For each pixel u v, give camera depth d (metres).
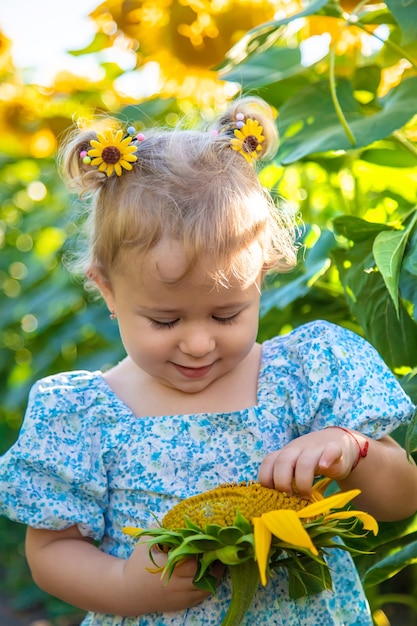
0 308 3.43
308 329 1.54
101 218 1.41
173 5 2.39
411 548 1.61
